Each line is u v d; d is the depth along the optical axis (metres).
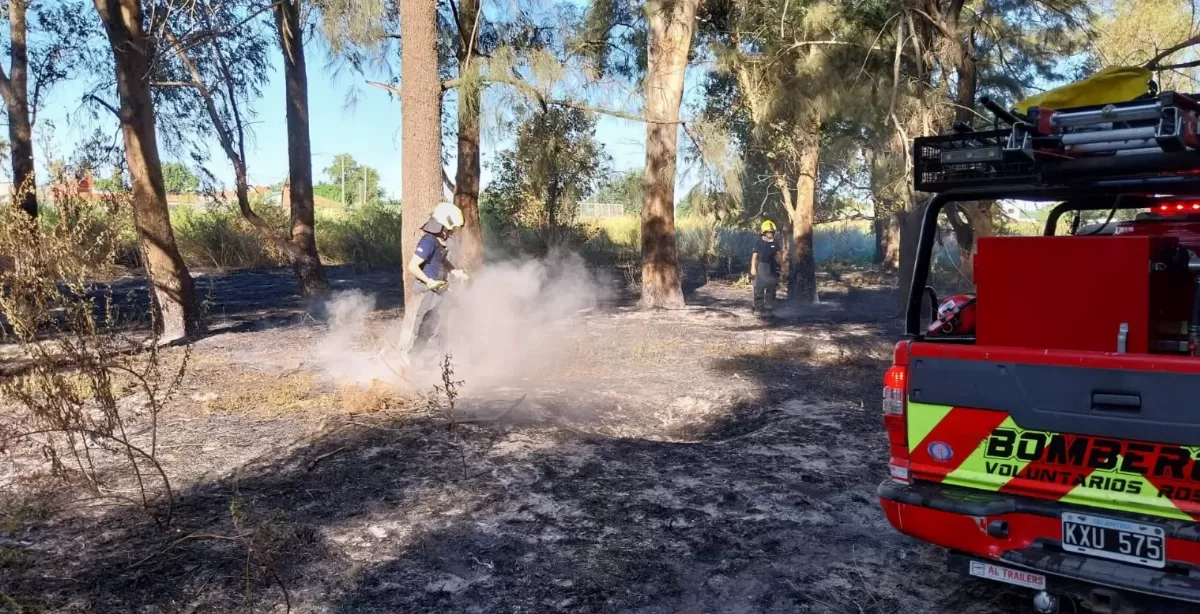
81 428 4.93
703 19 17.41
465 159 14.80
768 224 16.25
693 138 12.27
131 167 11.20
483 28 13.12
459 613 3.91
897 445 3.82
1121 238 3.35
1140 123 3.27
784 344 11.86
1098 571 3.23
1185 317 3.61
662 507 5.25
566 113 13.64
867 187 18.53
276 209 27.09
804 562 4.52
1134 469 3.25
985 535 3.55
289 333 12.57
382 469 5.73
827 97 13.73
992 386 3.54
